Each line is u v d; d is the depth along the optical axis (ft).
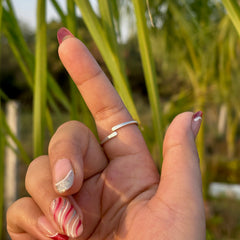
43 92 0.77
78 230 0.56
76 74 0.70
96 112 0.71
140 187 0.67
